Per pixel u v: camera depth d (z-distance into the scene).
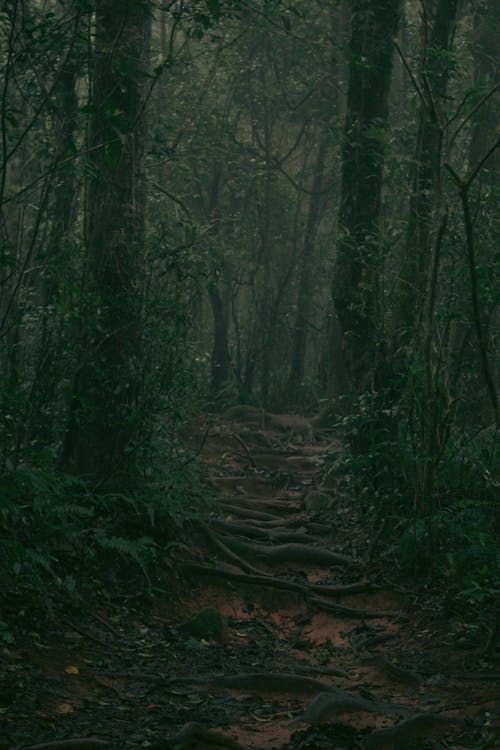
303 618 7.21
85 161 6.75
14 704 4.52
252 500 10.18
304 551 8.30
